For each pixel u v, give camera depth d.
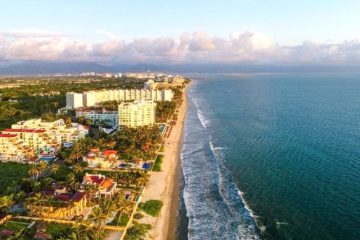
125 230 112.56
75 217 118.56
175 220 122.75
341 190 139.25
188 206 133.12
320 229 111.25
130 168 176.00
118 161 187.62
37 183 137.62
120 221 117.81
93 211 113.31
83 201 129.25
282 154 192.12
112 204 116.12
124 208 117.94
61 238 97.94
